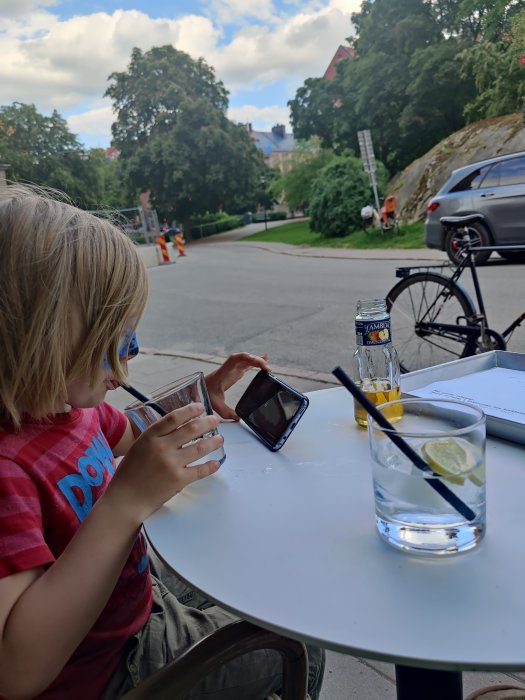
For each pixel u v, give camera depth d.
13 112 34.16
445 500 0.77
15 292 0.86
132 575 1.08
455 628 0.65
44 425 0.97
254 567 0.80
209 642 0.89
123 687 1.00
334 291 7.99
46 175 34.78
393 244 13.69
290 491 1.01
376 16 23.38
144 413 1.11
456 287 3.73
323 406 1.45
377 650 0.63
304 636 0.66
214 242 28.69
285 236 22.98
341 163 17.47
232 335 6.06
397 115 23.95
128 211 17.64
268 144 71.62
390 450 0.80
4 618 0.73
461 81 20.41
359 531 0.86
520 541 0.80
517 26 15.83
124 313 0.94
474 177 8.09
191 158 33.16
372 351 1.30
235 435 1.31
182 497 1.03
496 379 1.37
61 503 0.93
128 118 35.59
